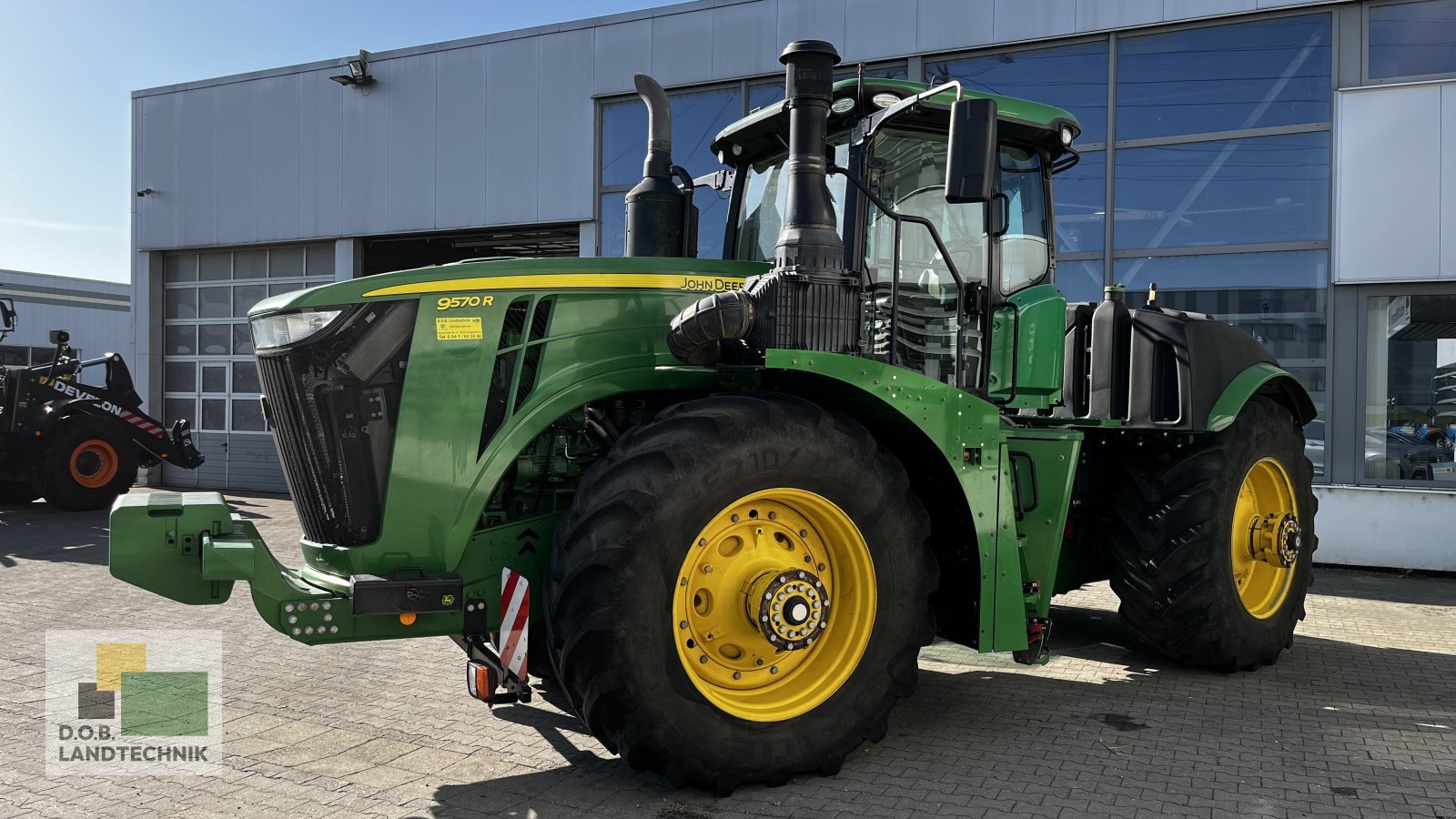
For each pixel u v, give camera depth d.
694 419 3.36
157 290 14.81
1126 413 5.10
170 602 6.66
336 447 3.43
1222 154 8.90
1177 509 4.93
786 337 3.60
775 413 3.43
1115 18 9.09
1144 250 9.16
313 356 3.44
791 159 3.72
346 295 3.46
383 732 4.05
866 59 10.04
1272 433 5.28
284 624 3.21
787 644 3.44
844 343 3.70
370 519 3.44
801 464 3.46
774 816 3.18
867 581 3.60
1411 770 3.62
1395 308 8.45
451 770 3.61
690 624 3.40
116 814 3.21
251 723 4.16
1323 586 7.64
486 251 14.42
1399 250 8.33
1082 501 5.24
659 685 3.21
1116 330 5.14
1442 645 5.71
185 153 14.23
